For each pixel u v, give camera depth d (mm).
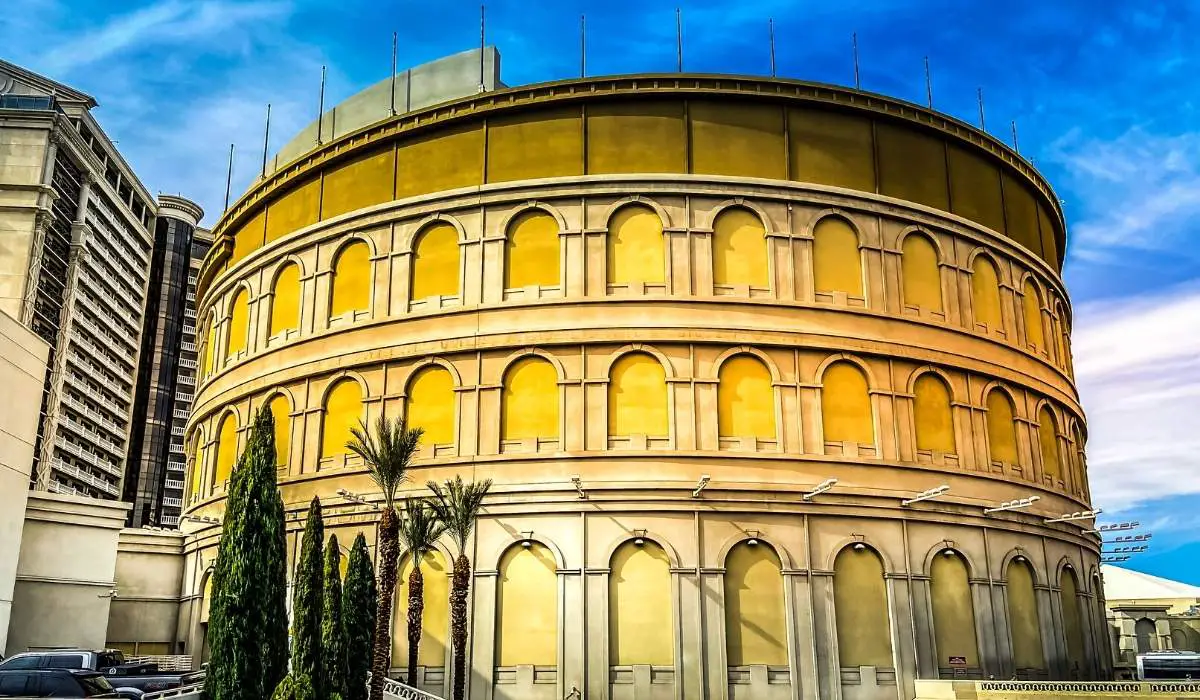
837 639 35781
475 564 36688
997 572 39438
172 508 108000
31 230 85125
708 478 35406
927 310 41312
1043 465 44125
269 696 25922
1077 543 44938
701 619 35156
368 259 42500
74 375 95000
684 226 39250
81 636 45438
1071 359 51875
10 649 43938
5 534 43656
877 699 35562
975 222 44250
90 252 96312
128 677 31672
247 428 44469
